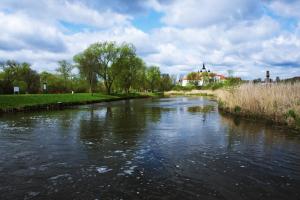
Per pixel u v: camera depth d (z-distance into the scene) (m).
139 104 45.03
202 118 24.34
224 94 32.78
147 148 12.98
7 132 16.98
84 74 61.50
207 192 8.00
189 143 14.02
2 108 27.94
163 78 123.31
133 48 71.06
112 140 14.73
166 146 13.38
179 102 50.09
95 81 67.38
